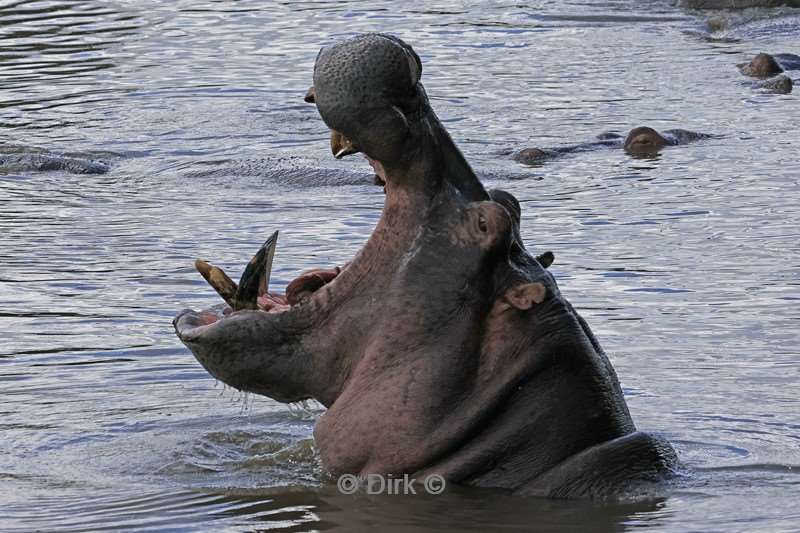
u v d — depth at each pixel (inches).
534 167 1792.6
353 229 1446.9
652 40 2851.9
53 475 746.8
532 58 2650.1
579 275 1225.4
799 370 924.0
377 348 669.3
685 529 644.7
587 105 2220.7
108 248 1370.6
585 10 3181.6
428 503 672.4
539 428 682.8
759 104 2192.4
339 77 629.9
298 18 3105.3
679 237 1373.0
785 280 1186.0
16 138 2026.3
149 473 750.5
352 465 685.9
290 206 1568.7
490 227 659.4
